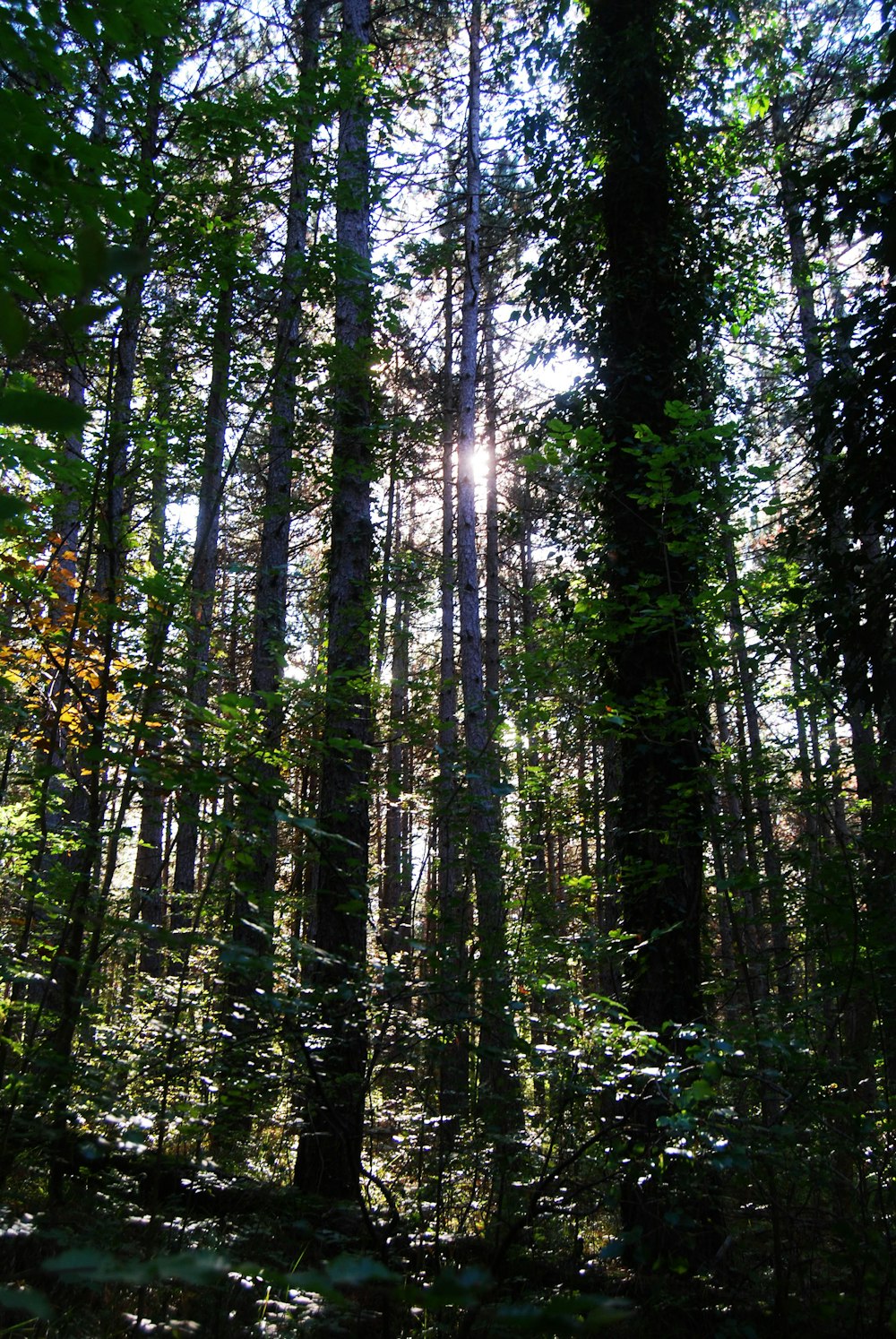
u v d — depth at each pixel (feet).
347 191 19.36
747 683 18.93
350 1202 13.62
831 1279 13.15
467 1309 9.95
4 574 12.63
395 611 42.14
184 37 11.13
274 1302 10.50
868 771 18.15
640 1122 13.26
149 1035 12.78
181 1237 10.97
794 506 19.94
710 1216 14.61
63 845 14.74
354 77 18.47
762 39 36.04
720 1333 10.91
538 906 18.89
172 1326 9.04
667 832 18.19
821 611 18.11
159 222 13.66
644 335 23.48
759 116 39.78
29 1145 12.36
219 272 15.64
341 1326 10.49
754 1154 10.96
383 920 18.62
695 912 19.53
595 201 25.58
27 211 6.00
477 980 13.44
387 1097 17.04
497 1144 13.94
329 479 23.97
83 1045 12.96
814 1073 12.26
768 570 19.88
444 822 17.13
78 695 12.68
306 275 18.95
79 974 12.42
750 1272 13.28
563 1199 12.84
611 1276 13.61
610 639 17.89
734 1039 13.30
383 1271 3.59
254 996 10.96
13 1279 9.31
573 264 27.37
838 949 13.60
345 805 20.79
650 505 17.16
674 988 18.83
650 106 25.17
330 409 23.43
